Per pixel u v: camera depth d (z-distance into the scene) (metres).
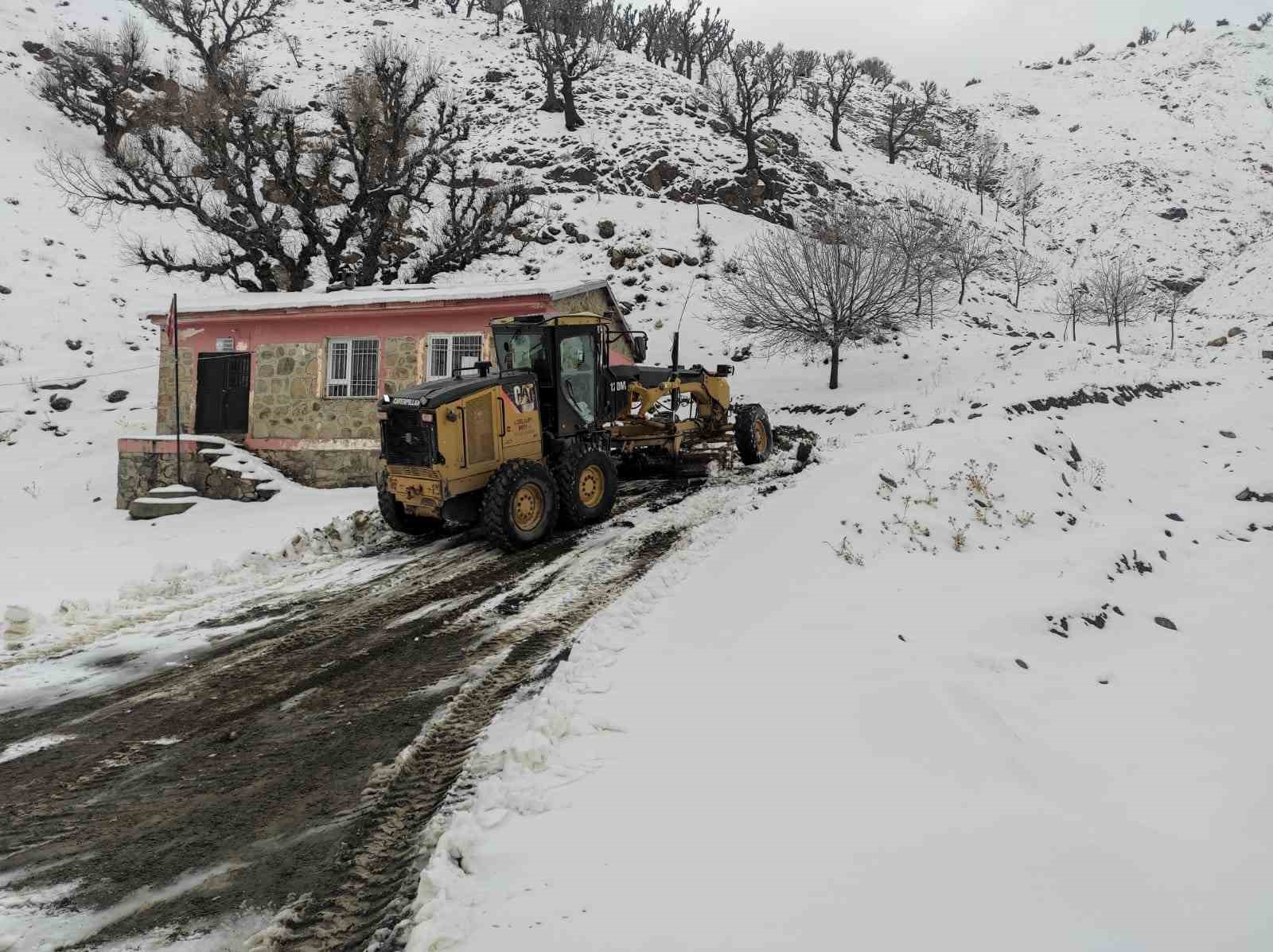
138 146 20.95
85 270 24.73
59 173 28.08
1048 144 65.81
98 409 19.58
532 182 31.17
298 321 14.16
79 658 6.03
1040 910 2.85
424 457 8.18
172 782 4.19
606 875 3.04
